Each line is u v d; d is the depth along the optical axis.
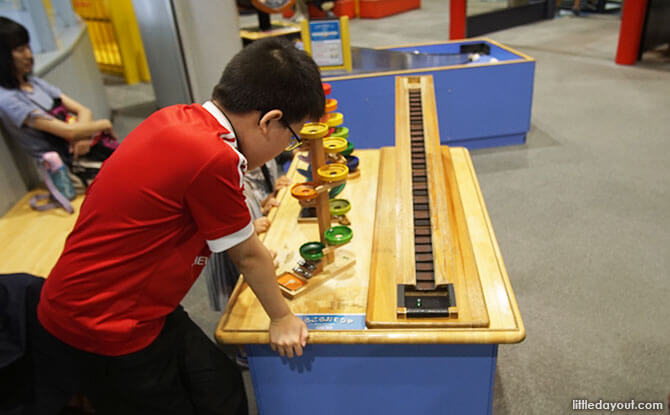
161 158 1.03
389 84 3.83
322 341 1.29
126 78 6.66
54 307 1.17
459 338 1.24
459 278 1.40
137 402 1.32
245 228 1.10
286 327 1.27
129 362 1.23
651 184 3.50
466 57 4.14
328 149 1.68
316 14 9.79
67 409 1.80
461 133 4.11
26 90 3.24
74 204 3.38
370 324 1.29
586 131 4.41
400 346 1.33
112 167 1.09
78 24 5.37
